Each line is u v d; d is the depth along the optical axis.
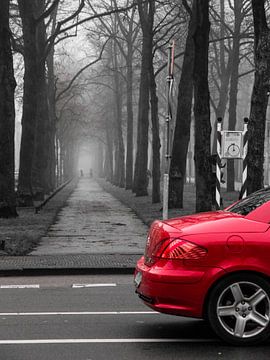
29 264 13.29
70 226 22.47
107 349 7.06
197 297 7.02
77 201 39.62
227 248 7.08
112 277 12.56
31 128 29.06
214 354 6.84
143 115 40.94
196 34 19.11
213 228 7.20
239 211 7.84
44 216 24.70
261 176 16.39
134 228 21.81
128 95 53.41
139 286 7.54
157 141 32.75
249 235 7.13
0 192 22.75
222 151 16.72
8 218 22.64
